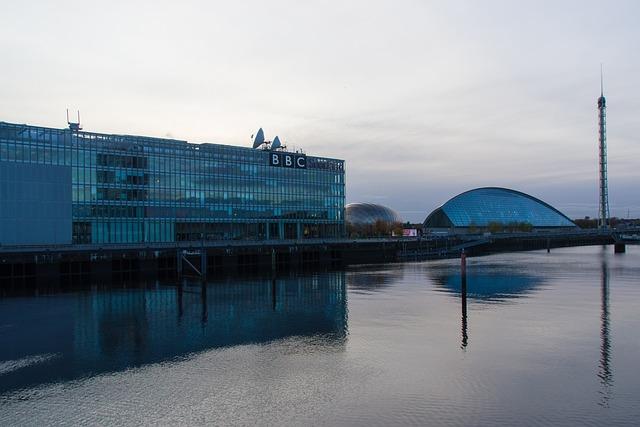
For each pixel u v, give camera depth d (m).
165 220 139.25
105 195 127.75
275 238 164.88
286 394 33.28
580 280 91.75
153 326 53.94
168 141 141.12
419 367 38.44
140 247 111.19
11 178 111.19
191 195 145.00
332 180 182.62
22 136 113.88
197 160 146.88
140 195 134.62
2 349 44.88
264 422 29.05
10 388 34.91
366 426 28.27
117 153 130.62
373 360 40.44
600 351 42.12
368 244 153.38
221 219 151.50
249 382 35.69
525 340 45.97
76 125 126.81
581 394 32.47
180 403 32.00
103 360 41.31
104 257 104.31
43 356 42.62
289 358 41.38
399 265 134.00
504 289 79.88
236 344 46.00
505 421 28.56
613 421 28.39
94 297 74.94
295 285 88.31
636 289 78.62
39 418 29.98
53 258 98.00
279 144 179.50
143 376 37.22
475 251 194.50
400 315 58.38
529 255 177.88
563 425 27.97
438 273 108.31
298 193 171.88
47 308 65.25
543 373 36.62
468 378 35.78
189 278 99.81
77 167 122.75
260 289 82.88
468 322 53.97
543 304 64.81
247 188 158.50
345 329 51.47
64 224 119.31
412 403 31.34
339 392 33.50
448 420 28.80
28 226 113.31
